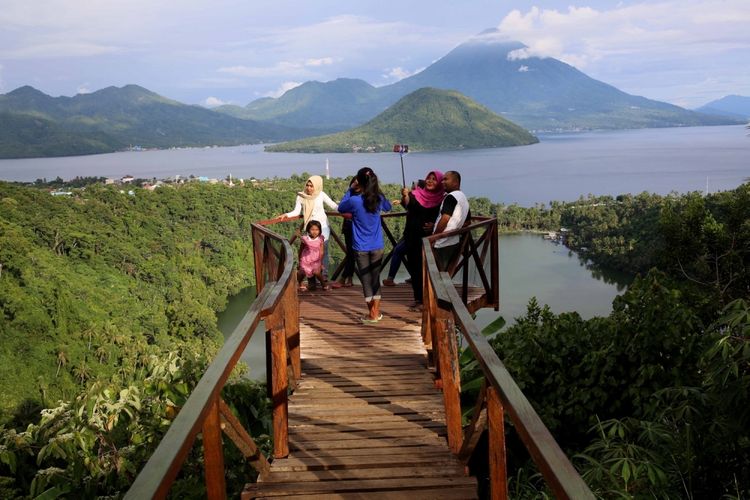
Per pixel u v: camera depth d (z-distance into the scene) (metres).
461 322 2.77
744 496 3.57
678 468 3.69
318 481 3.16
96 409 4.92
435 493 3.01
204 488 4.31
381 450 3.51
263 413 6.05
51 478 4.45
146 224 88.00
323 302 7.23
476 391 6.09
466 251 6.19
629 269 76.88
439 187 6.58
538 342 6.18
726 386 3.47
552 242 104.88
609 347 5.49
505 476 2.38
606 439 3.78
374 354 5.28
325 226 7.71
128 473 4.58
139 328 54.62
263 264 6.22
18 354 42.09
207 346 56.50
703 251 11.98
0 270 51.47
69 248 69.88
